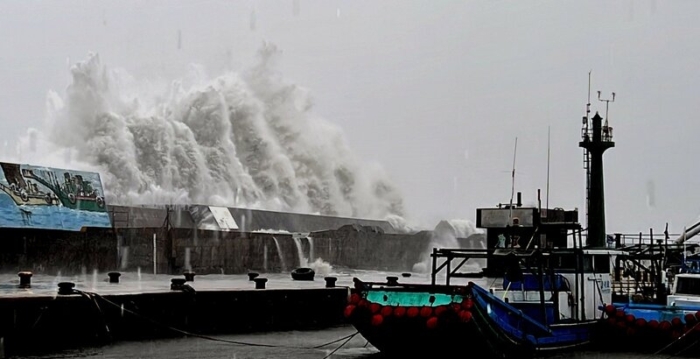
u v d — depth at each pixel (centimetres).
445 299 2355
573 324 2731
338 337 3153
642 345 2784
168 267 4812
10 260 4153
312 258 6097
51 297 2656
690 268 3319
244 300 3266
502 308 2452
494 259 2645
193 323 3077
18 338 2570
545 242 3002
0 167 4272
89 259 4506
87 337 2756
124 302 2853
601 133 3675
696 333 2689
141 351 2645
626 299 3169
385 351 2458
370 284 2478
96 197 4791
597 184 3656
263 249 5575
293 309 3469
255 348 2814
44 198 4428
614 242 3875
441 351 2386
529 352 2527
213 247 5144
